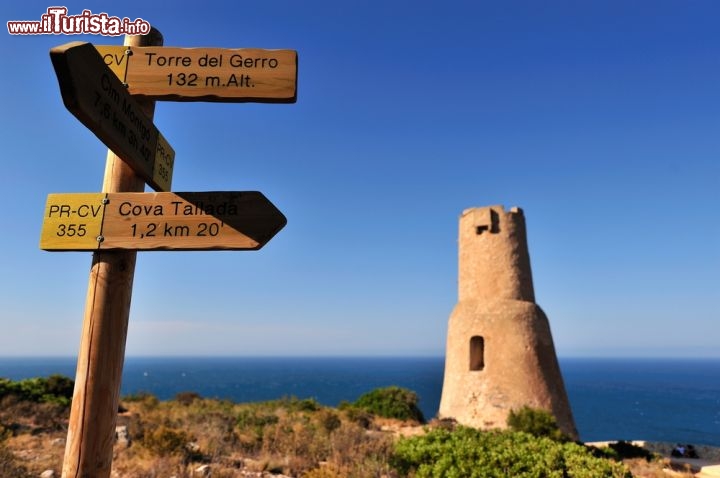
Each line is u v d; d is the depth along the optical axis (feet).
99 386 8.78
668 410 242.99
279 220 9.32
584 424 178.70
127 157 8.96
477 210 71.56
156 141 10.23
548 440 36.09
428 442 35.81
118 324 9.13
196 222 9.29
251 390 315.58
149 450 33.83
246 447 39.91
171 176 11.09
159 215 9.32
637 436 148.25
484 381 62.85
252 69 10.36
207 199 9.38
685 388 442.50
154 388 324.19
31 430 44.68
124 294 9.29
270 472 32.86
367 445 38.29
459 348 67.36
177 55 10.27
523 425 53.26
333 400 242.58
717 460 66.23
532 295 69.26
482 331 65.51
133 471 29.99
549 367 64.28
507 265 67.87
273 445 39.11
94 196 9.37
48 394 63.87
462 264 72.49
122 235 9.22
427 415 156.97
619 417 204.85
